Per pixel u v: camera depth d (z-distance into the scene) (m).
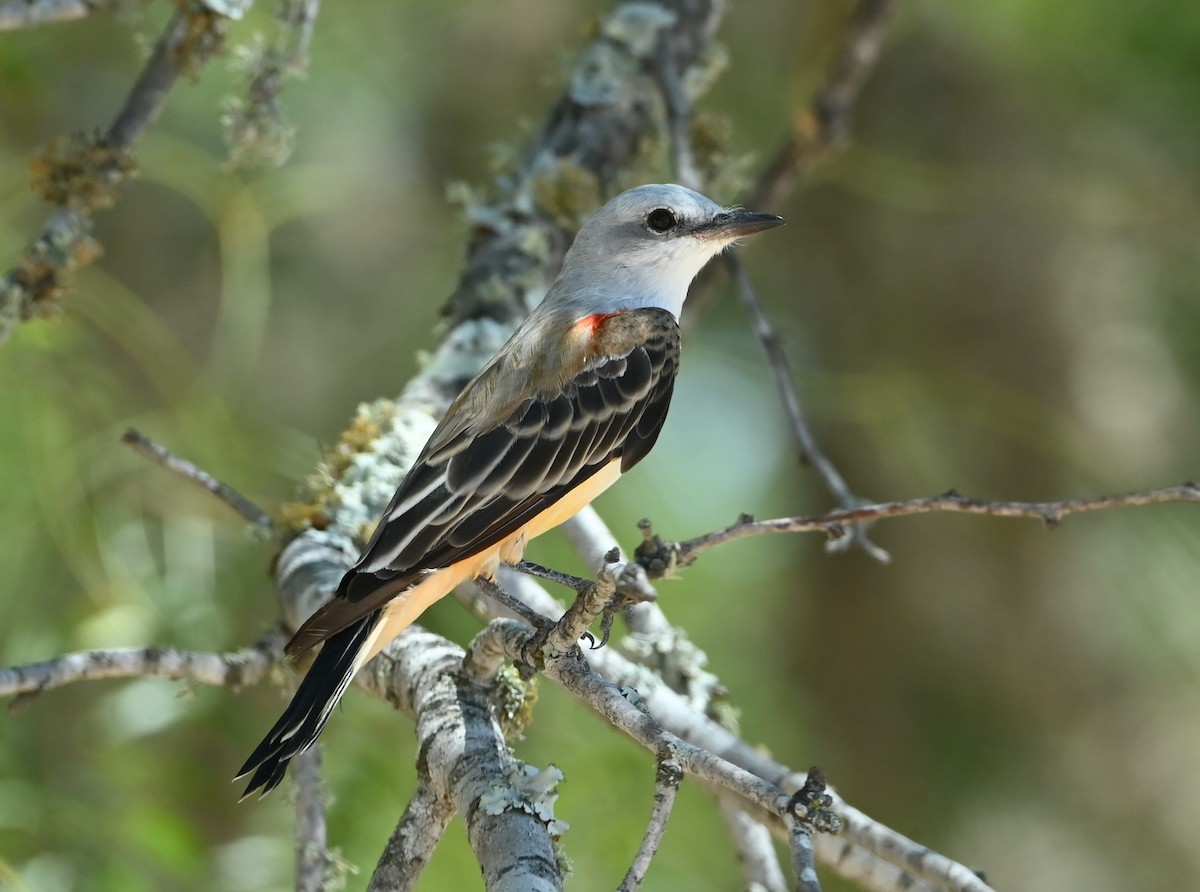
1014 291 13.77
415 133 14.93
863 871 7.11
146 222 14.70
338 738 9.83
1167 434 13.48
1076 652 13.55
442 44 14.66
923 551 13.85
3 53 12.20
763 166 14.01
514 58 14.88
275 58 9.14
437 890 9.96
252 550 10.82
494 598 7.74
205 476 8.62
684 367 13.73
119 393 11.48
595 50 11.17
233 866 9.58
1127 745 13.46
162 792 9.79
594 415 8.05
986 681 13.66
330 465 9.01
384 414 9.18
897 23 13.91
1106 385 13.66
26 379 10.42
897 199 13.67
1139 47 12.64
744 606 13.70
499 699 6.84
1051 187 13.56
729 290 13.97
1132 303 13.67
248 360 12.30
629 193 9.13
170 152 12.29
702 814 11.19
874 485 14.01
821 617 14.07
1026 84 13.66
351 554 8.45
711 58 11.60
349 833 9.55
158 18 13.55
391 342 14.48
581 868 10.38
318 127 14.34
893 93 13.99
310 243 14.59
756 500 13.93
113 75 14.15
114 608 9.91
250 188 12.52
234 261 12.38
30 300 8.63
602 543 8.91
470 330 9.88
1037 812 13.41
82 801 9.61
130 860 9.25
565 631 5.89
